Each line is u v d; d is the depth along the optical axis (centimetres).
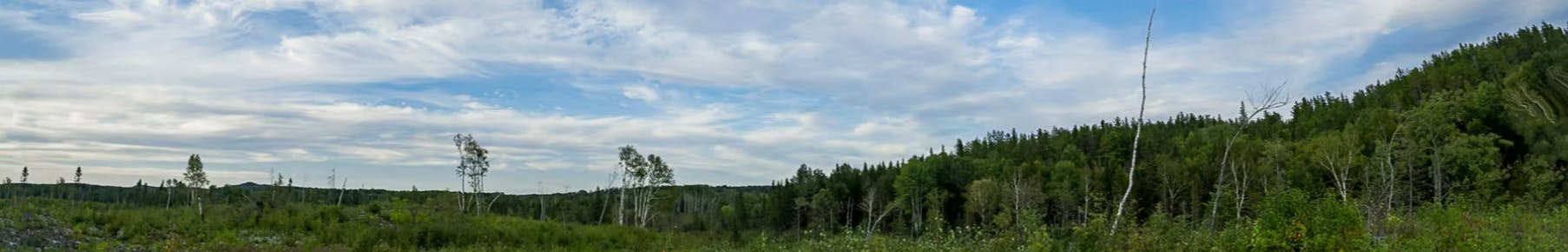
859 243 2077
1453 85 8738
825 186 7381
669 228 5806
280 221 3091
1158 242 1605
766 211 7362
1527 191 4300
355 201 6538
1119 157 8369
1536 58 7669
